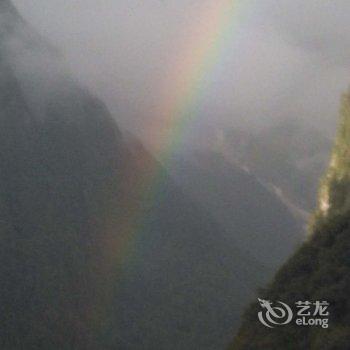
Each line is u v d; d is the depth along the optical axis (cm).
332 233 2889
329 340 2253
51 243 7750
